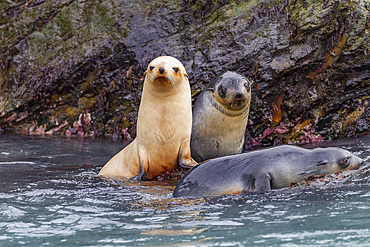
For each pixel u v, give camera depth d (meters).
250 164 12.37
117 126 25.25
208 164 12.77
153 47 25.14
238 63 22.89
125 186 14.05
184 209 10.70
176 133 15.59
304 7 22.30
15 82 28.53
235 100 17.17
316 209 9.91
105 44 26.11
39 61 28.06
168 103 15.41
